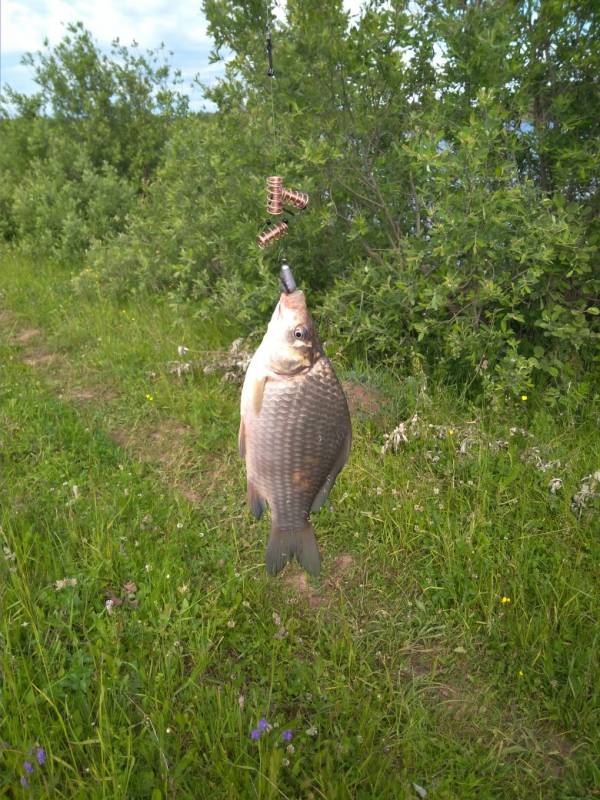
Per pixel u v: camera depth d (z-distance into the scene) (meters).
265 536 0.94
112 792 0.54
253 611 0.79
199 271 1.87
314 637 0.76
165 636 0.72
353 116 1.39
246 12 1.44
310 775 0.59
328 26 1.33
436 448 1.09
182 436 1.23
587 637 0.73
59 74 2.92
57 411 1.28
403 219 1.48
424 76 1.42
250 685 0.69
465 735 0.65
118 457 1.13
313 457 0.49
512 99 1.27
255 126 1.52
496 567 0.82
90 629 0.72
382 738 0.63
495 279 1.24
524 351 1.33
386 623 0.79
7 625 0.68
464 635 0.76
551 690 0.69
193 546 0.90
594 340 1.26
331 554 0.91
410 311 1.30
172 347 1.60
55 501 0.96
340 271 1.53
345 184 1.43
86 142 2.88
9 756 0.55
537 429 1.12
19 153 3.20
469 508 0.93
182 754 0.60
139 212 2.50
